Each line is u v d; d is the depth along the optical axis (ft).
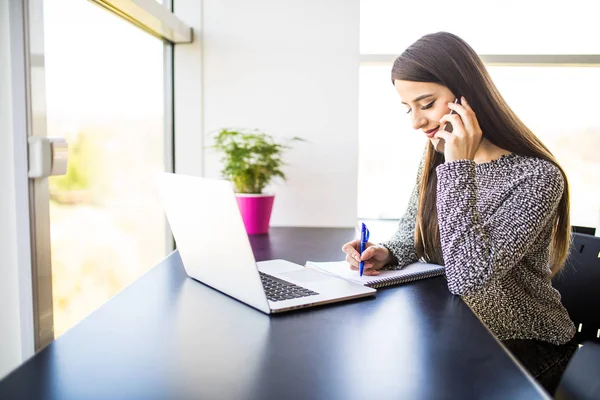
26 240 3.69
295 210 7.04
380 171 7.82
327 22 6.79
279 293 3.34
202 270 3.55
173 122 6.97
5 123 3.60
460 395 2.01
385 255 4.15
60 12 4.33
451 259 3.49
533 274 3.97
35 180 3.72
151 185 6.74
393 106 7.65
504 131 3.94
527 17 7.23
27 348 3.77
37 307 3.78
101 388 2.04
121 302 3.23
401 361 2.34
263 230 6.38
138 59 6.15
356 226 7.04
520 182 3.76
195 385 2.08
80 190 4.82
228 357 2.37
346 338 2.64
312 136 6.93
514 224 3.55
